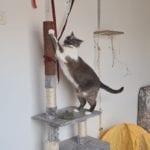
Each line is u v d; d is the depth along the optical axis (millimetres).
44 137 1808
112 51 2281
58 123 1593
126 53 2445
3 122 1587
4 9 1530
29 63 1683
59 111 1802
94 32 2084
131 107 2578
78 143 1868
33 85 1718
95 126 2180
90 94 1754
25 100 1684
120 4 2312
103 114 2248
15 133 1652
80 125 1867
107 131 2219
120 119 2447
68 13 1839
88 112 1795
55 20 1704
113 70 2314
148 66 2764
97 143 1875
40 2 1705
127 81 2490
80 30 1978
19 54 1626
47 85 1655
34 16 1682
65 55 1615
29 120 1718
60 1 1815
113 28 2262
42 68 1756
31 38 1678
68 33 1887
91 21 2057
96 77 1778
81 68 1691
